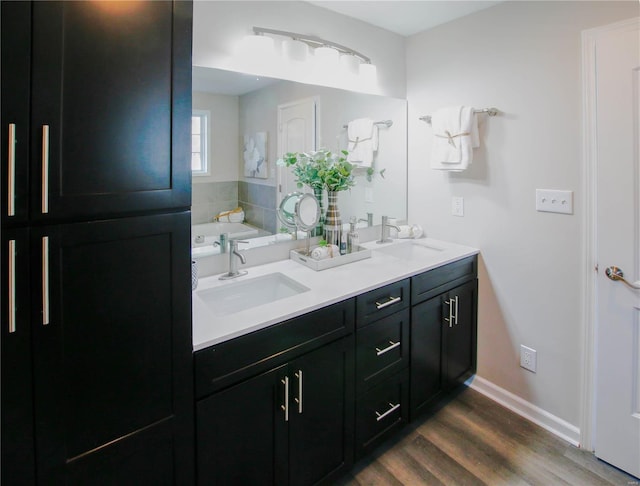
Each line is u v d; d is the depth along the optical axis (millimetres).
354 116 2244
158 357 1068
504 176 2068
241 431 1273
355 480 1686
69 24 838
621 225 1655
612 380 1738
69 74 846
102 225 931
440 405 2207
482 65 2098
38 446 898
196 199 1769
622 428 1720
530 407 2078
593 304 1781
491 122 2094
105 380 982
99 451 993
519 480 1681
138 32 941
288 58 1938
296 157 2029
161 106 994
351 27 2182
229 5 1730
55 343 895
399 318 1799
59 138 844
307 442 1469
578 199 1788
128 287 993
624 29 1579
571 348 1887
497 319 2191
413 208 2584
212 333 1204
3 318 820
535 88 1894
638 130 1577
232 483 1270
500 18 2002
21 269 831
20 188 805
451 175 2324
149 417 1071
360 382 1648
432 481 1677
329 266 1913
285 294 1764
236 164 1853
